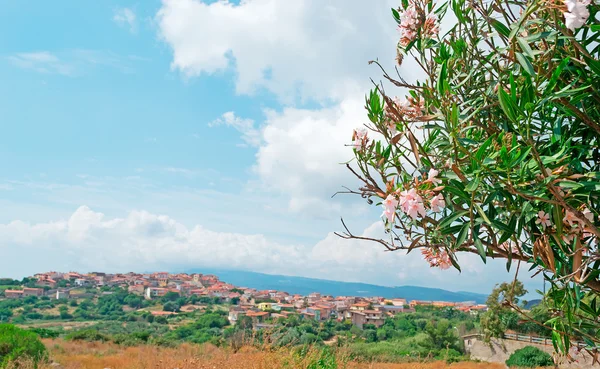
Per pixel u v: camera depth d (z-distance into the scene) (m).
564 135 2.00
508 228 1.98
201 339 43.53
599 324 2.22
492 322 24.78
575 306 2.07
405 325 50.00
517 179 1.87
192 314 80.69
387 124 2.57
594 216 2.00
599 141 2.01
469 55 2.37
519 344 23.34
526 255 2.16
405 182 2.33
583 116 1.88
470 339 26.86
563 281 2.02
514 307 2.28
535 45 2.13
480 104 2.31
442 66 2.21
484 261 1.99
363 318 61.94
